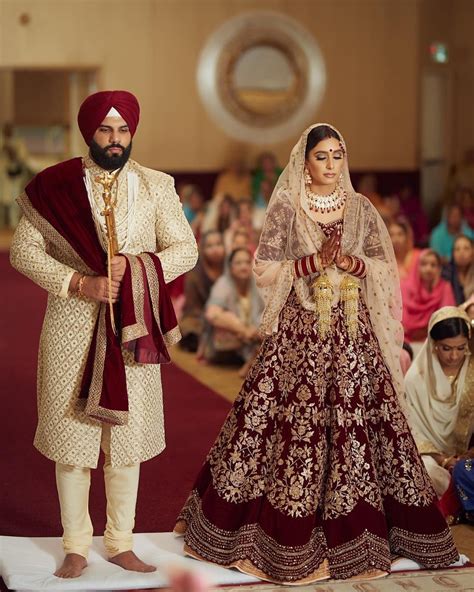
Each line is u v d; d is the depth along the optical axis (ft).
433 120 53.26
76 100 64.03
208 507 12.59
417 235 49.08
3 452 18.20
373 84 52.31
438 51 52.65
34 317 34.09
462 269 25.71
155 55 50.85
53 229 11.83
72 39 50.34
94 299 11.79
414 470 12.57
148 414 12.16
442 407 15.40
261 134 51.83
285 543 12.02
